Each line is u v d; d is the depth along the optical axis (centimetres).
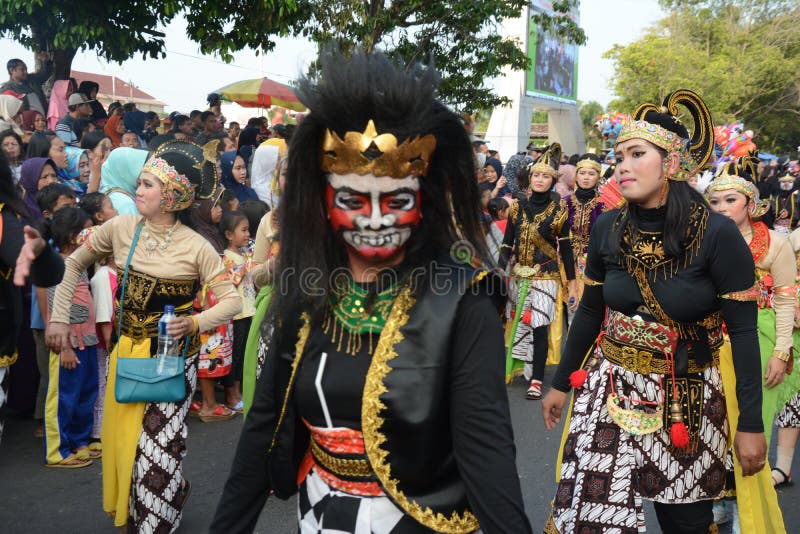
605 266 261
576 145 3177
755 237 341
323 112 159
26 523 360
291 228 168
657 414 246
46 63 1068
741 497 271
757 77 3947
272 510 382
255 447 174
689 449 245
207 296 487
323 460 167
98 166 643
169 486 313
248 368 383
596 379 264
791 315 331
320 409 164
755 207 344
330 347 163
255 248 385
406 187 159
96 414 459
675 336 245
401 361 153
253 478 175
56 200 471
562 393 279
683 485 246
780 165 1788
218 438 489
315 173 166
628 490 243
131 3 978
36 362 499
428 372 151
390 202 159
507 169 1169
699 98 250
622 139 243
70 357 410
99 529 357
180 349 314
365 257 161
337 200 161
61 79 1064
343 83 158
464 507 159
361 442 161
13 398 500
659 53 3894
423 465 154
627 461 245
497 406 152
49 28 1004
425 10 1223
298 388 166
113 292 452
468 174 165
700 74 3828
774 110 4178
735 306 237
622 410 248
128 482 310
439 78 163
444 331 152
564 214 590
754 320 238
